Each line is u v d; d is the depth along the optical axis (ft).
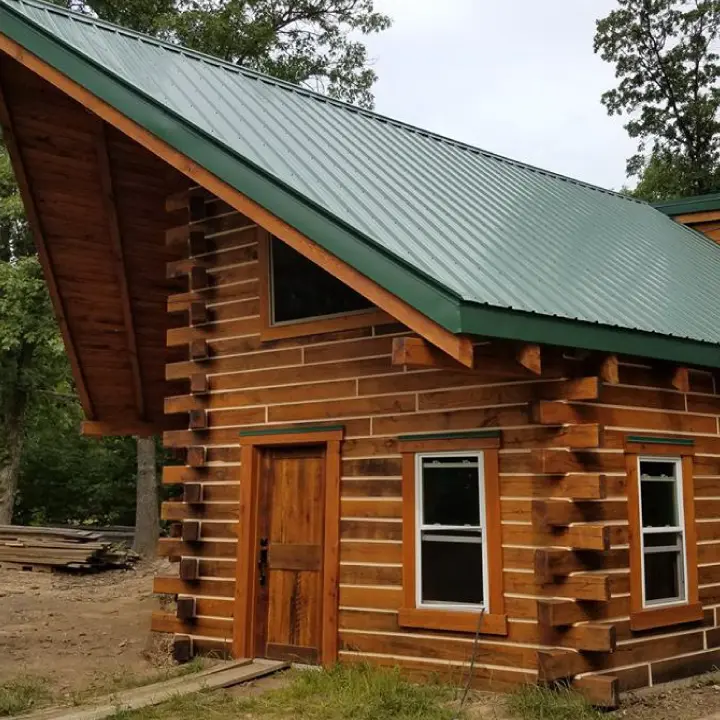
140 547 67.10
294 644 28.86
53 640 37.04
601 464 25.23
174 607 45.42
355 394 28.43
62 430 96.84
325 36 83.35
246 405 31.09
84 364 39.65
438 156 36.96
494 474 25.03
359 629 26.96
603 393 25.82
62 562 59.11
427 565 26.14
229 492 31.14
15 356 76.38
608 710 23.26
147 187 34.68
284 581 29.45
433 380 26.73
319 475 29.32
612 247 34.42
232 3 75.05
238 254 32.32
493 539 24.75
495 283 22.61
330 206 23.41
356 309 28.91
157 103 26.50
